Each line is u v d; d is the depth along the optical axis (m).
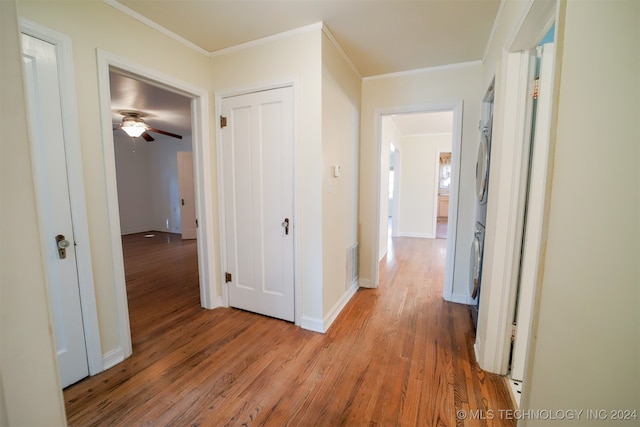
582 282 0.68
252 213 2.38
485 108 2.37
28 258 0.44
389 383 1.60
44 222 1.44
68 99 1.49
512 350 1.65
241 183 2.40
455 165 2.70
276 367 1.75
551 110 0.82
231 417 1.36
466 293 2.75
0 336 0.42
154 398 1.48
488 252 1.80
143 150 6.89
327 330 2.21
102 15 1.64
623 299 0.55
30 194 0.44
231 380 1.62
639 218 0.52
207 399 1.48
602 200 0.62
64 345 1.54
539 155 1.48
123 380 1.62
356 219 3.05
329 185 2.24
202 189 2.45
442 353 1.90
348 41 2.20
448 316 2.46
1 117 0.41
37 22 1.37
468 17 1.85
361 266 3.20
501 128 1.57
